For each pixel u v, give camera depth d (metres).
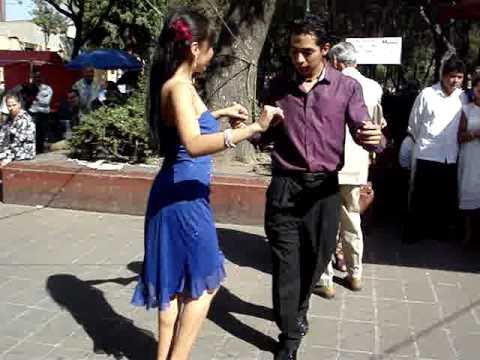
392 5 15.05
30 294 4.85
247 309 4.68
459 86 6.15
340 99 3.71
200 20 3.13
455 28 14.09
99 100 14.37
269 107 3.03
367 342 4.15
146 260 3.35
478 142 6.10
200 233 3.23
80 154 8.19
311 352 3.99
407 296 4.99
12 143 7.95
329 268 4.84
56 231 6.62
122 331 4.25
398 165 7.58
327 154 3.74
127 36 23.75
